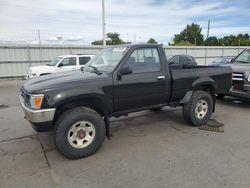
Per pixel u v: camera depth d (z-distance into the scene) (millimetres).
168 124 5312
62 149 3541
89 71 4371
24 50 17672
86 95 3625
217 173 3152
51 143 4332
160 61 4496
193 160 3535
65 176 3176
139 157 3680
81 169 3355
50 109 3377
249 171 3188
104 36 20156
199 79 4988
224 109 6648
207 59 27219
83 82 3662
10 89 11969
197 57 26453
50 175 3207
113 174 3193
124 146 4117
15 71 17578
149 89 4332
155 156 3701
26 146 4215
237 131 4793
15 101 8523
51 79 3820
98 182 3016
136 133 4766
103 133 3828
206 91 5383
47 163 3555
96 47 20062
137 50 4199
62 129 3504
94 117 3703
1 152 3971
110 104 3947
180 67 5262
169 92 4629
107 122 4012
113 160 3602
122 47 4324
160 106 4672
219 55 27984
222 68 5453
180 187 2859
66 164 3512
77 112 3605
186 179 3027
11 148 4133
